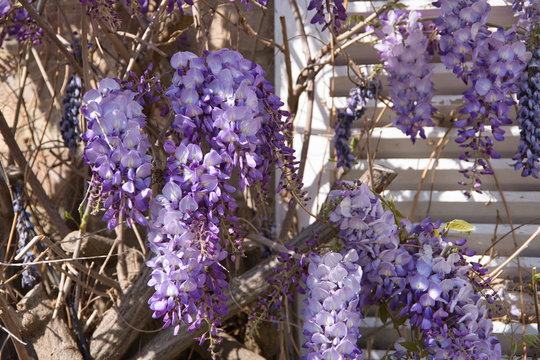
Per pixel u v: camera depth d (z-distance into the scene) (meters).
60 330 1.68
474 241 1.85
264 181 1.52
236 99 1.48
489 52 1.60
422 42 1.66
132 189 1.45
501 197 1.83
